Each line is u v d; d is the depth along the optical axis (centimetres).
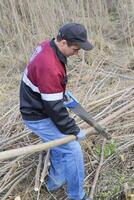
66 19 551
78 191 298
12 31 554
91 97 418
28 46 532
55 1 554
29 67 260
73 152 281
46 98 250
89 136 360
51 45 254
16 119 388
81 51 532
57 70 248
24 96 273
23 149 233
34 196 315
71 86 459
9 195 314
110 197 311
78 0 568
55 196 318
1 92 457
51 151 299
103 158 344
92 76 479
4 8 547
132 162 343
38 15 528
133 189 315
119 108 384
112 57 534
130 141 358
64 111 258
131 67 505
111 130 370
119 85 448
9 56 528
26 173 326
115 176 329
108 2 690
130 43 556
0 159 220
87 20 581
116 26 618
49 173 314
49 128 279
